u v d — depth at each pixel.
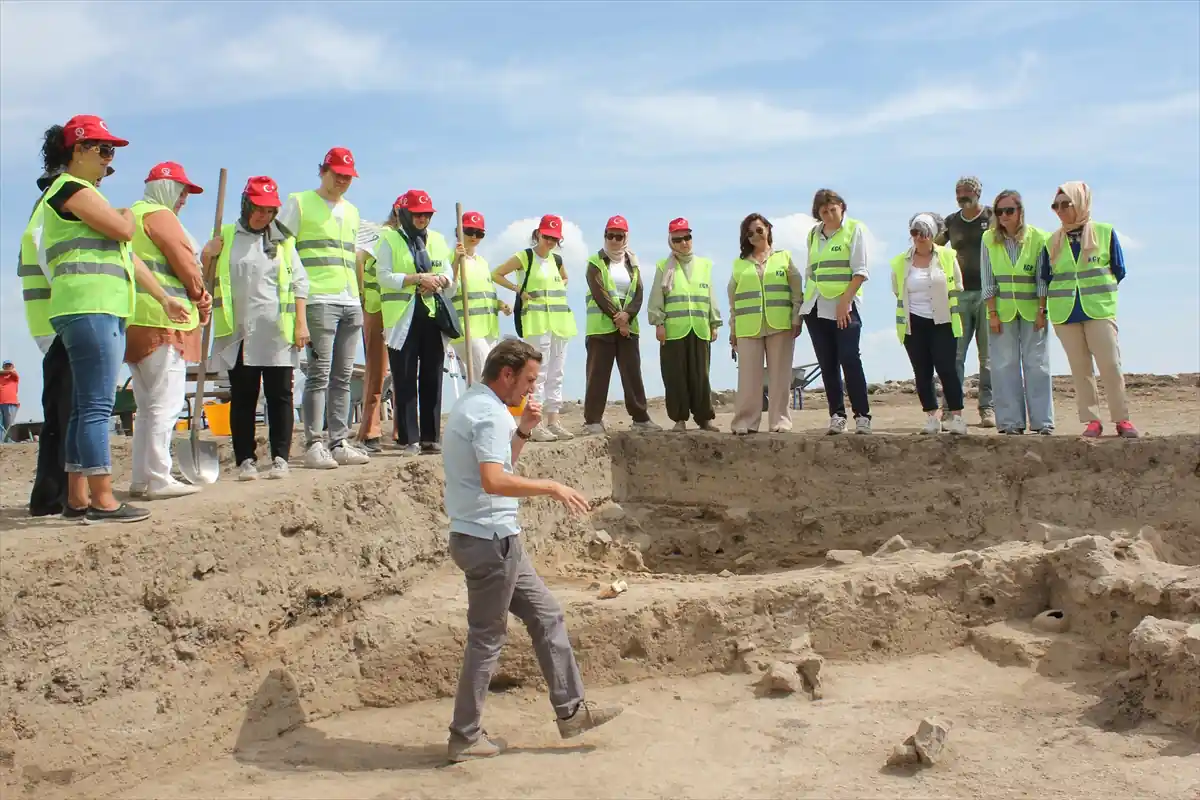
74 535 4.97
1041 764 4.79
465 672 5.07
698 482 9.06
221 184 6.73
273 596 5.70
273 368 6.84
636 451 9.24
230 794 4.68
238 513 5.63
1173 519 7.64
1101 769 4.69
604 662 6.25
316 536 6.09
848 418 12.64
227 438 10.12
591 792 4.66
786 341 9.42
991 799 4.45
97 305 5.09
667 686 6.18
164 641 5.08
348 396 7.61
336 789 4.73
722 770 4.90
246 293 6.72
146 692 4.94
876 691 5.96
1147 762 4.73
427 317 7.84
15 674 4.43
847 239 8.77
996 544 7.86
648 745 5.25
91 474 5.16
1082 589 6.42
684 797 4.59
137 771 4.78
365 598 6.32
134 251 5.81
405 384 7.87
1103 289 8.15
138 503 5.83
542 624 5.21
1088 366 8.36
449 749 5.13
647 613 6.34
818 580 6.64
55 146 5.18
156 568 5.10
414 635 6.15
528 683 6.16
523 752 5.20
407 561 6.70
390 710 5.93
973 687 5.96
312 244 7.33
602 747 5.24
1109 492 7.87
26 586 4.53
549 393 9.37
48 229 5.15
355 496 6.47
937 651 6.61
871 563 7.18
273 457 6.89
